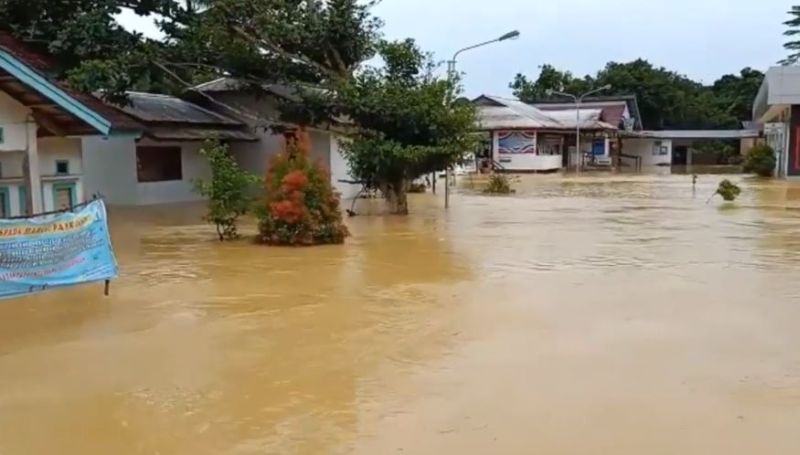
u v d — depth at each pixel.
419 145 17.70
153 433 4.83
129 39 18.36
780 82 31.86
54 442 4.71
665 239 13.64
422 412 5.12
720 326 7.31
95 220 8.70
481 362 6.20
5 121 10.77
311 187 13.23
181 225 16.17
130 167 21.22
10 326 7.50
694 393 5.44
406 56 18.36
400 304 8.37
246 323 7.59
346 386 5.67
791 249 12.32
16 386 5.73
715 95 68.75
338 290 9.18
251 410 5.21
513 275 10.09
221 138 22.09
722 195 22.08
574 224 16.19
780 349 6.52
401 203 18.62
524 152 43.12
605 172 43.75
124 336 7.12
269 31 18.92
